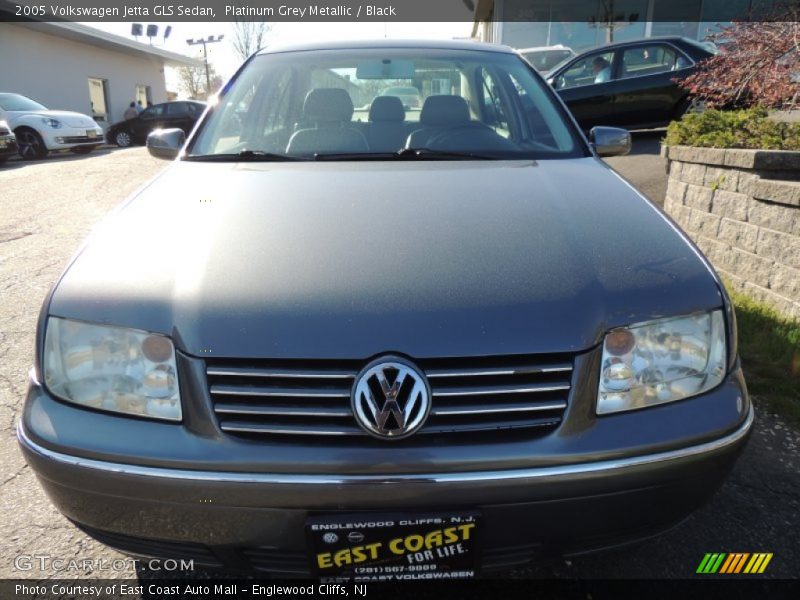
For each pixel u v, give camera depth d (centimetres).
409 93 275
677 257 163
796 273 317
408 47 295
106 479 140
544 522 141
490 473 135
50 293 158
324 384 138
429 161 234
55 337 151
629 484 140
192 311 144
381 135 254
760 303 344
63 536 198
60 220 637
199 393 140
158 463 138
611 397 142
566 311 144
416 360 137
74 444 142
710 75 482
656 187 585
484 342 138
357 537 139
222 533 142
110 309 148
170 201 193
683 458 142
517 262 155
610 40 1338
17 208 702
